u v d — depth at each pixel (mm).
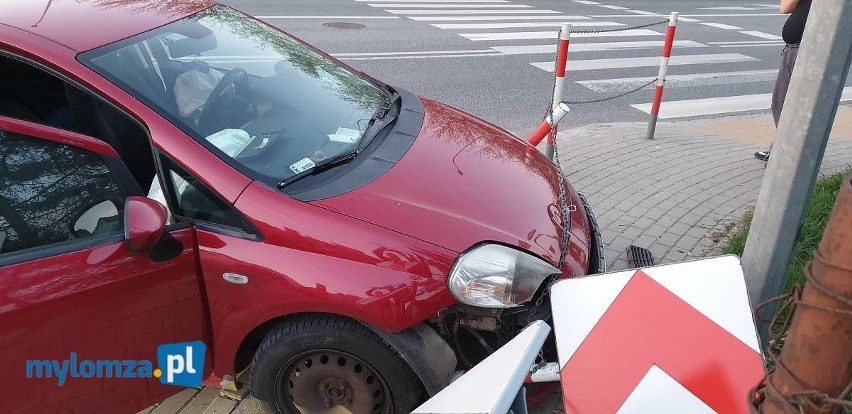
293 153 2896
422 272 2502
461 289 2518
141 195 2637
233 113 2969
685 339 2387
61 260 2371
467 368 2799
